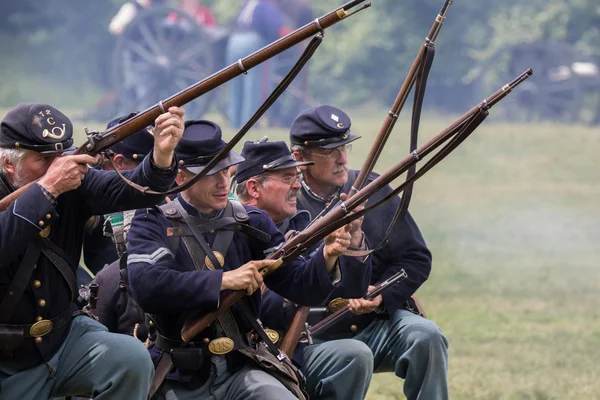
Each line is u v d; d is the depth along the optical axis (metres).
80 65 79.81
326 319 12.08
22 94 73.12
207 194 10.37
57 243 9.84
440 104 78.62
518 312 22.39
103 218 12.20
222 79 9.16
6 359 9.77
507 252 30.27
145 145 12.09
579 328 21.03
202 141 10.28
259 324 10.52
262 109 9.11
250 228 10.54
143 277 10.05
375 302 12.13
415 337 12.02
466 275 26.56
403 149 47.53
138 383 9.80
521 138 55.06
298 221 11.98
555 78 67.31
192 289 9.95
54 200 9.33
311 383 11.38
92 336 9.96
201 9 58.00
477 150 51.44
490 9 78.50
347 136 12.37
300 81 58.25
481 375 17.17
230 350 10.33
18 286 9.66
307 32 8.86
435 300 23.38
